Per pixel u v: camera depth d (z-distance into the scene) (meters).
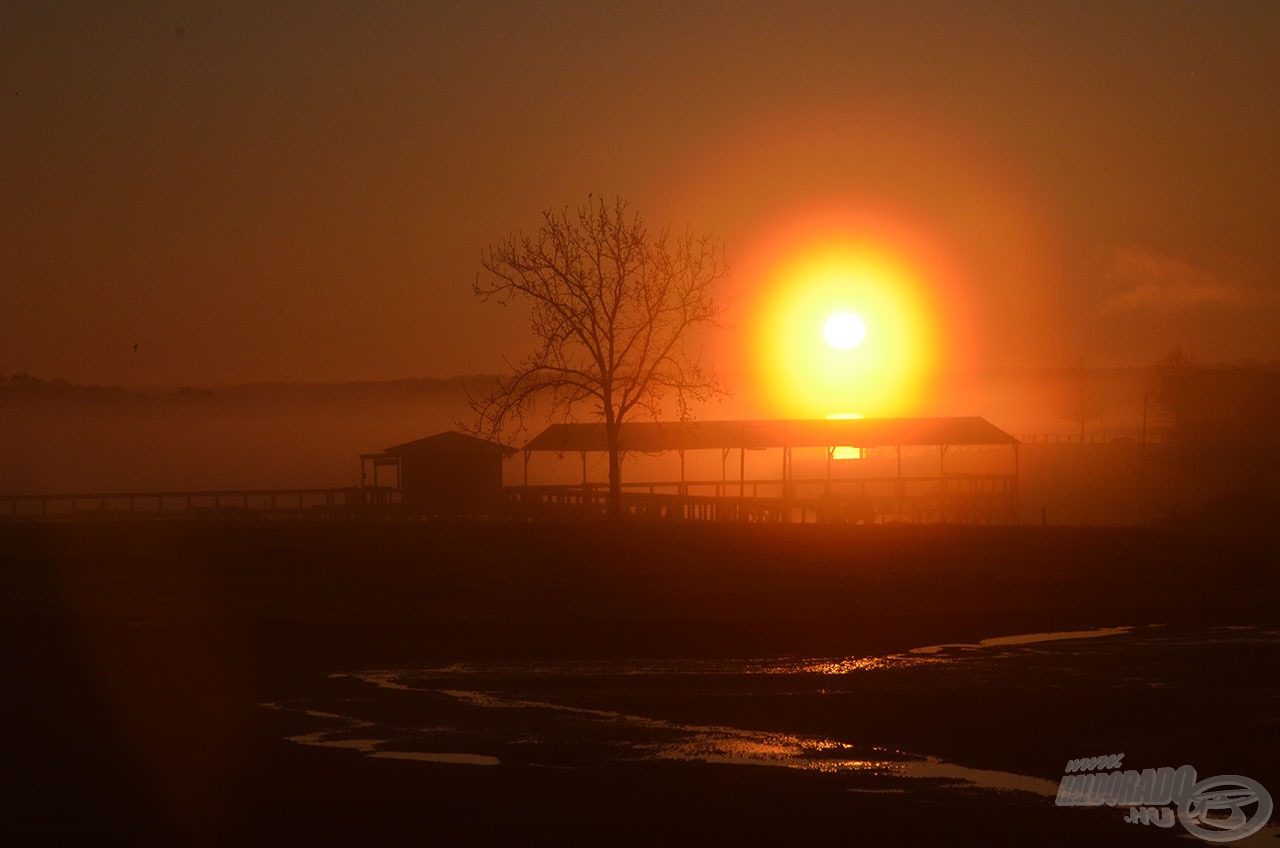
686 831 22.06
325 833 22.14
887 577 59.31
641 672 37.38
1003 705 32.16
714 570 61.91
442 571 61.72
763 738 28.77
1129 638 43.41
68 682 35.75
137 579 59.31
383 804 23.72
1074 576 59.38
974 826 22.41
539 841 21.62
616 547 70.44
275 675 37.03
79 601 52.50
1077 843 21.70
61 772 26.03
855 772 25.89
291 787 24.89
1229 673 36.59
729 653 40.78
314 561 65.25
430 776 25.61
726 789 24.61
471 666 38.50
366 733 29.45
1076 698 32.97
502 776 25.59
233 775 25.83
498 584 57.59
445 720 30.78
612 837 21.81
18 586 57.00
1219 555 66.06
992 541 72.56
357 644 42.47
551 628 45.72
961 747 27.91
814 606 51.06
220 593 55.00
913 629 45.53
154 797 24.23
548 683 35.62
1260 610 49.81
